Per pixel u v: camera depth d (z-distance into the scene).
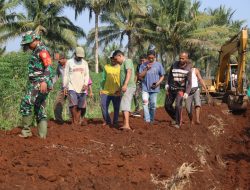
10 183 5.47
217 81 20.05
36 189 5.45
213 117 14.53
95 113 15.79
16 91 11.42
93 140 8.19
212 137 11.39
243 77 17.42
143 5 40.28
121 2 38.22
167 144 8.73
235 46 18.08
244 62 17.34
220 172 9.14
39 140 7.80
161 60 44.12
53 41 37.50
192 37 42.25
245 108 17.41
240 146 11.59
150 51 11.49
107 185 6.00
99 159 6.99
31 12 36.06
